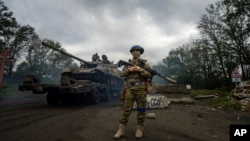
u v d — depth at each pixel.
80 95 11.14
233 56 30.55
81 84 10.70
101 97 12.88
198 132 5.00
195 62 40.56
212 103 12.59
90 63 12.02
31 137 4.38
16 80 33.97
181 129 5.23
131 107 4.41
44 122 5.96
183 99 10.99
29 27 31.39
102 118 6.61
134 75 4.47
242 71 30.36
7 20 28.83
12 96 17.95
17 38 30.41
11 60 17.27
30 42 32.97
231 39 30.02
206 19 32.56
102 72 12.41
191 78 42.22
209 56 34.41
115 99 15.21
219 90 22.25
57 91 10.91
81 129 5.03
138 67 4.41
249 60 29.62
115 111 8.30
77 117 6.80
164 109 8.88
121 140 4.21
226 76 33.22
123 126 4.39
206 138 4.53
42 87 10.21
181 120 6.44
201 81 39.22
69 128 5.14
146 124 5.66
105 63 14.92
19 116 7.06
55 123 5.79
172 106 10.04
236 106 10.52
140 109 4.39
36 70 36.91
